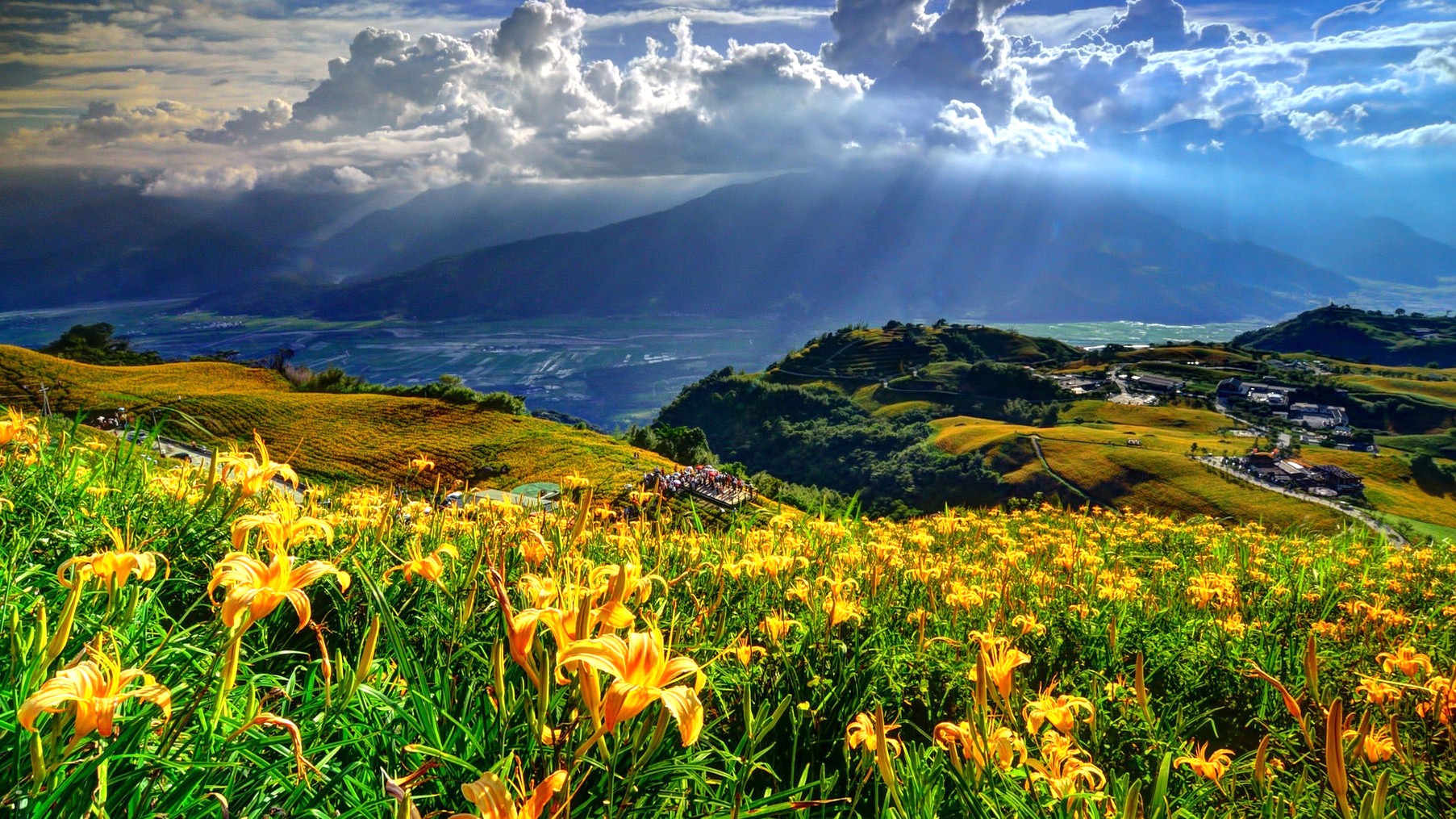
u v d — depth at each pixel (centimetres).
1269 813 285
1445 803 297
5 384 7769
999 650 268
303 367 11312
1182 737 387
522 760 213
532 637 168
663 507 593
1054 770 243
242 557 175
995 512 1395
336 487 576
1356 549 1002
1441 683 317
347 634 351
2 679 209
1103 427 18775
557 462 6462
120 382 8931
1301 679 451
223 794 188
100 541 365
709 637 365
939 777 264
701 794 243
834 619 396
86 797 165
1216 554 875
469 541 474
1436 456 18075
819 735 350
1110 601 563
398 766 222
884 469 16175
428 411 8444
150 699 160
